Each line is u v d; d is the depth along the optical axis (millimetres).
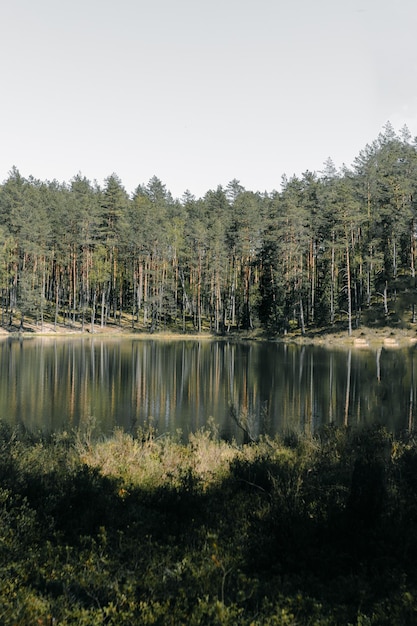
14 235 79688
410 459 7281
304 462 9156
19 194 82000
